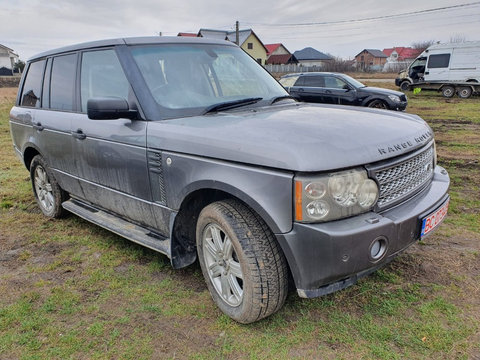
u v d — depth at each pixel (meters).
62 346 2.44
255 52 64.00
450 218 4.14
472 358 2.19
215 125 2.59
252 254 2.32
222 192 2.62
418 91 22.34
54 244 3.92
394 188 2.40
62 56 4.00
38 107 4.29
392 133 2.50
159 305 2.82
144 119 2.90
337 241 2.06
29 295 2.99
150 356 2.33
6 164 7.42
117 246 3.83
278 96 3.47
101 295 2.98
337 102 12.84
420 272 3.07
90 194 3.73
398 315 2.57
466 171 6.06
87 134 3.40
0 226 4.41
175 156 2.63
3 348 2.43
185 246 2.94
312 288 2.20
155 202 2.93
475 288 2.83
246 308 2.41
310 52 81.00
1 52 75.31
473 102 18.14
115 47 3.25
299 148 2.12
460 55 20.61
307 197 2.06
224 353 2.33
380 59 90.25
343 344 2.35
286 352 2.31
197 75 3.23
